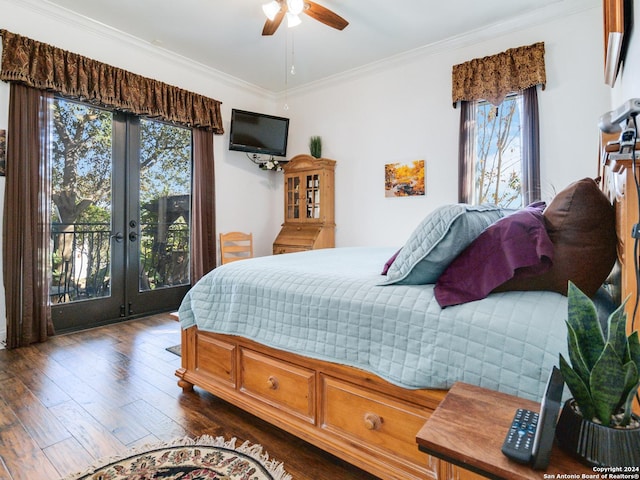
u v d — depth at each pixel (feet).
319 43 11.74
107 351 8.84
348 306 4.57
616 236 3.62
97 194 10.95
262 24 10.56
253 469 4.63
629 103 2.49
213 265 13.83
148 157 12.23
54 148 10.00
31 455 4.88
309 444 5.22
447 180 11.84
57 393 6.66
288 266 6.27
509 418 2.66
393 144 13.05
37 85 9.18
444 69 11.84
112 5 9.62
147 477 4.46
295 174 15.12
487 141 11.10
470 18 10.26
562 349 3.15
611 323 2.31
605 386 2.15
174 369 7.83
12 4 9.00
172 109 12.24
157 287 12.57
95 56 10.65
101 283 11.11
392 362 4.09
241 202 15.31
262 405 5.56
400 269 4.52
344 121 14.39
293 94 15.93
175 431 5.50
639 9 3.39
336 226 14.66
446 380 3.69
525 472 2.10
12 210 8.90
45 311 9.48
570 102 9.74
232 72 14.02
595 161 9.44
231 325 5.94
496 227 4.08
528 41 10.32
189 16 10.16
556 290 3.80
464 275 4.04
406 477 4.00
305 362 5.03
